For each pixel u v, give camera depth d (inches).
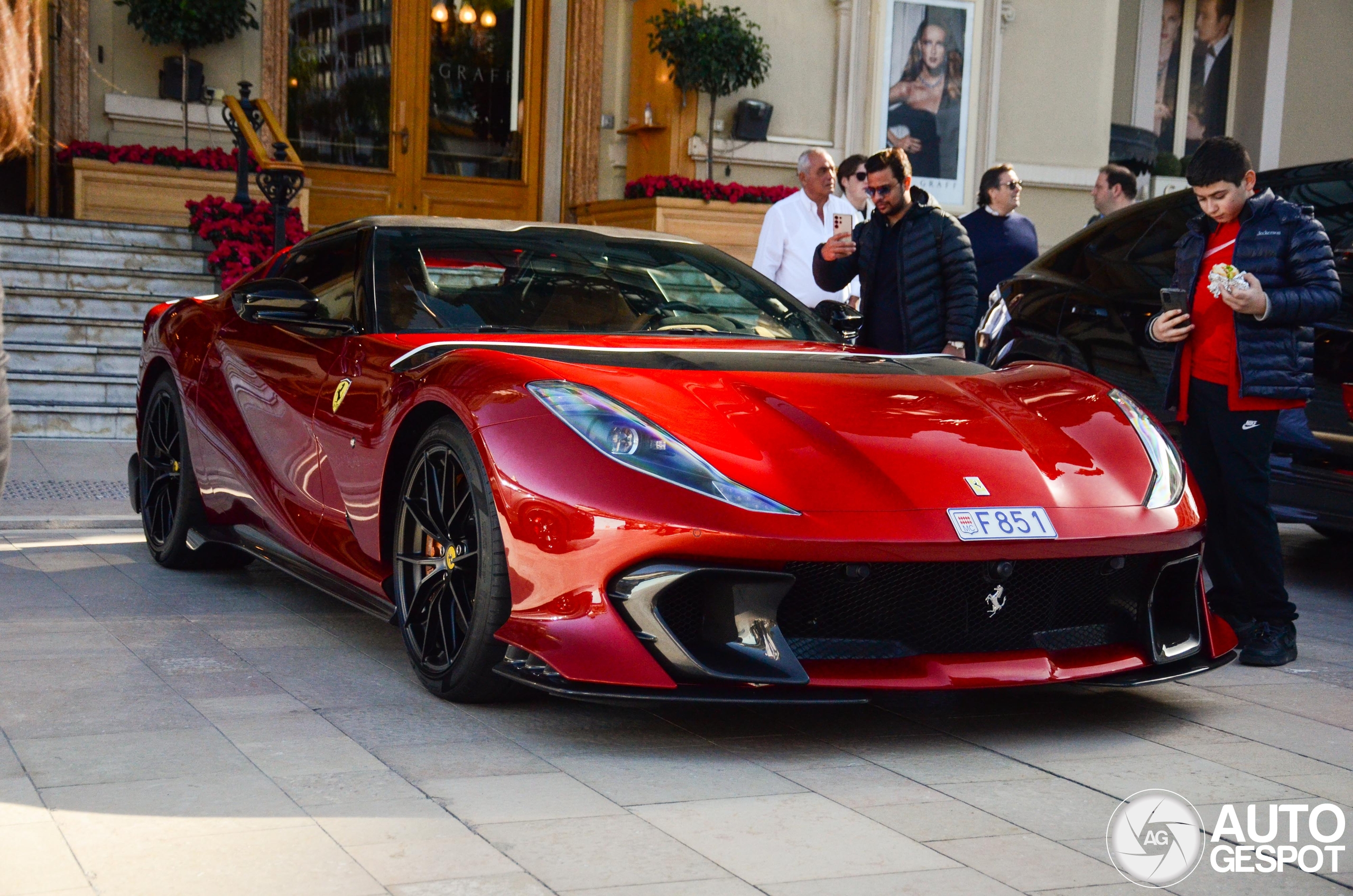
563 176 466.9
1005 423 115.3
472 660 108.9
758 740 105.7
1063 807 91.2
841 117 450.3
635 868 77.6
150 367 180.7
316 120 440.8
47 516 199.9
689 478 99.8
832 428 108.7
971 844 83.4
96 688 115.0
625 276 148.8
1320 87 541.6
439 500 115.7
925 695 121.4
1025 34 470.6
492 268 144.0
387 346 128.6
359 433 126.0
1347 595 182.5
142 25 392.5
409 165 454.0
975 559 100.3
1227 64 546.9
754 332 144.6
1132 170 515.5
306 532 139.8
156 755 96.4
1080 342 207.8
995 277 253.3
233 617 146.4
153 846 79.0
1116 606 112.8
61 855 77.0
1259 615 139.5
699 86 424.8
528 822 85.0
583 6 456.4
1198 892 76.5
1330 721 116.2
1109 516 107.4
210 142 412.5
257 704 111.6
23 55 42.3
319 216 444.1
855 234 195.6
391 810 86.4
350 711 110.1
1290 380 134.8
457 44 456.8
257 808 86.0
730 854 80.4
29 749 97.3
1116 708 119.0
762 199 420.2
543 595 102.7
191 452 165.9
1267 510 138.4
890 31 449.4
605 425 104.2
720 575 98.5
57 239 339.0
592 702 99.8
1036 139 475.8
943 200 459.8
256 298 135.0
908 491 102.9
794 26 445.1
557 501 102.0
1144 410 125.0
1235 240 137.6
